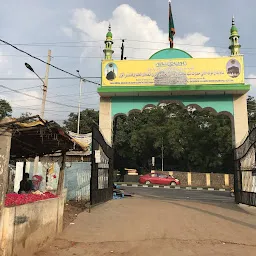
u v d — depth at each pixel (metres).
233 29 15.29
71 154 16.25
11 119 5.01
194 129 33.94
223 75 14.52
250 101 36.56
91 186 10.72
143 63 15.02
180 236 7.08
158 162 39.16
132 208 11.06
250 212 11.07
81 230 7.48
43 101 17.27
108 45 15.82
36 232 5.70
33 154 8.83
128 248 6.17
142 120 38.47
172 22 16.05
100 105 15.41
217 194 21.11
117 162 39.69
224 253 5.86
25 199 5.83
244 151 13.45
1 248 4.59
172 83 14.64
